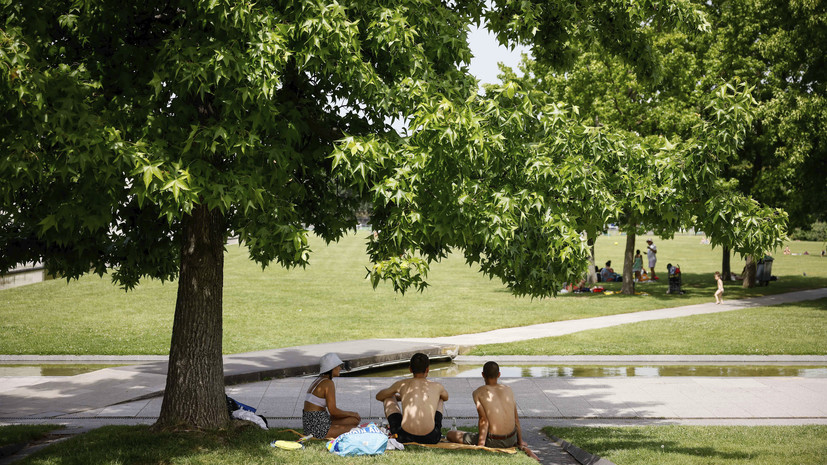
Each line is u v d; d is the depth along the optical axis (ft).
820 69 93.20
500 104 25.98
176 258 35.78
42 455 26.27
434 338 69.36
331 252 216.74
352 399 43.01
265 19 21.58
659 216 27.40
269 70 21.38
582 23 31.22
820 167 99.40
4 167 18.84
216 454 26.53
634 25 31.63
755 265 124.06
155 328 73.15
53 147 21.08
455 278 141.49
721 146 24.40
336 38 21.93
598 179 25.07
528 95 25.68
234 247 240.94
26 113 19.12
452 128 21.48
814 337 68.59
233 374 48.34
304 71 27.35
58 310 85.71
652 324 77.82
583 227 26.22
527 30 29.27
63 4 24.85
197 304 30.04
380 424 33.37
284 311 88.99
